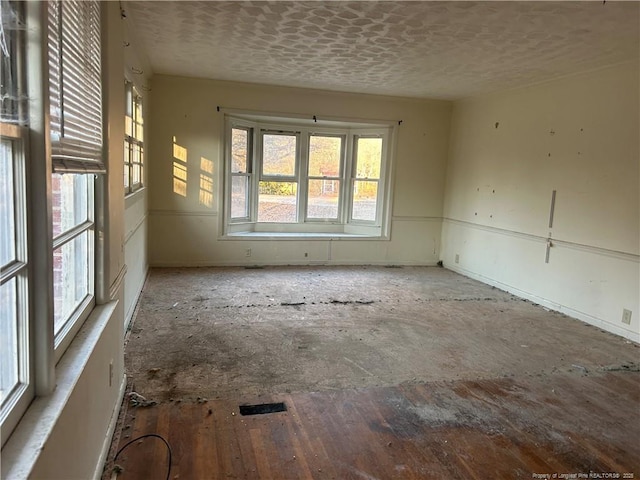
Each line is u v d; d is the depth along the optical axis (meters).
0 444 1.08
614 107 4.27
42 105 1.21
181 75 5.79
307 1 3.08
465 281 6.16
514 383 3.12
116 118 2.44
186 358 3.28
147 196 5.75
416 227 7.08
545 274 5.07
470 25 3.41
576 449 2.38
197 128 6.03
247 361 3.28
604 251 4.38
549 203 5.02
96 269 2.22
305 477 2.08
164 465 2.10
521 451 2.34
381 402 2.79
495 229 5.89
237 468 2.11
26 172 1.20
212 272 5.98
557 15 3.13
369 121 6.62
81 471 1.58
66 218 1.74
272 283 5.57
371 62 4.68
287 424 2.50
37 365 1.30
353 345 3.68
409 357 3.49
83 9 1.75
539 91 5.18
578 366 3.45
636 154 4.07
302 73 5.36
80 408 1.54
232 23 3.62
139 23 3.69
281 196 6.93
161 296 4.79
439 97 6.53
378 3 3.06
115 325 2.38
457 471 2.17
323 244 6.81
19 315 1.22
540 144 5.15
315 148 6.98
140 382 2.89
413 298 5.18
